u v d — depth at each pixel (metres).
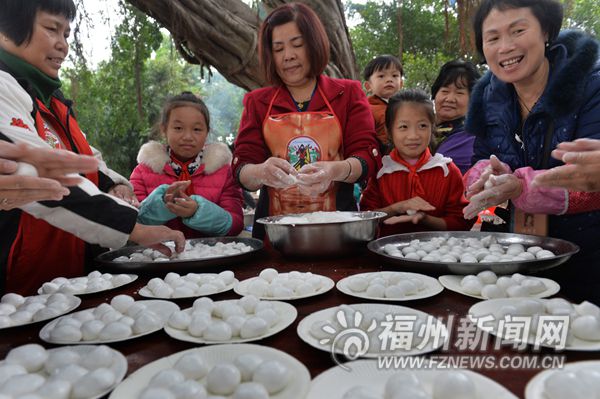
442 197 2.46
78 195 1.33
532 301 1.02
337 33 4.64
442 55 4.86
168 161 2.61
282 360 0.85
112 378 0.80
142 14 4.48
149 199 2.13
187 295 1.31
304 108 2.25
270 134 2.22
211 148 2.60
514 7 1.60
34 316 1.15
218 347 0.92
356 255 1.79
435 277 1.44
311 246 1.65
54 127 1.84
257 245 1.84
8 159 1.06
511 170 1.89
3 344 1.03
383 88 3.49
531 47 1.60
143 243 1.56
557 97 1.64
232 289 1.40
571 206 1.53
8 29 1.53
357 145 2.18
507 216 1.99
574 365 0.78
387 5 5.39
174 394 0.73
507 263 1.27
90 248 1.87
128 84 4.80
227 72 4.64
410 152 2.49
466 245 1.74
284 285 1.31
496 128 1.96
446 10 4.53
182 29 4.29
